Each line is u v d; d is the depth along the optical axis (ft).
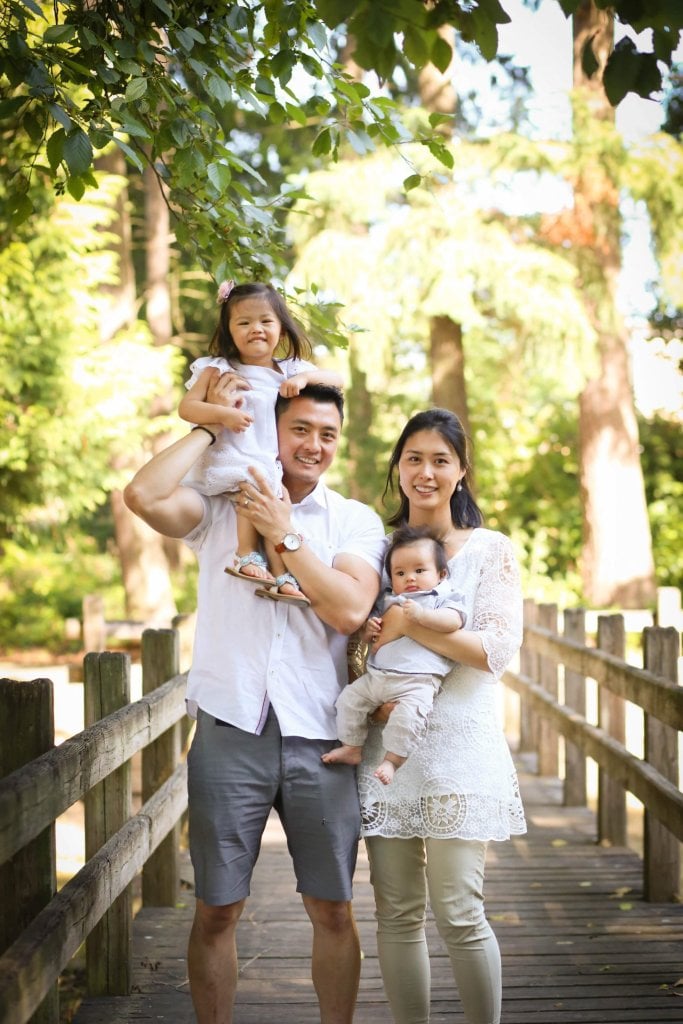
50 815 9.16
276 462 10.74
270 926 15.57
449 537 10.85
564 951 14.46
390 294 48.88
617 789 20.08
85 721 12.98
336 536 10.81
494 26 8.58
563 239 52.39
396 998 10.27
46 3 17.61
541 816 22.48
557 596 56.54
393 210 51.62
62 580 61.62
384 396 68.23
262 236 14.70
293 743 10.19
